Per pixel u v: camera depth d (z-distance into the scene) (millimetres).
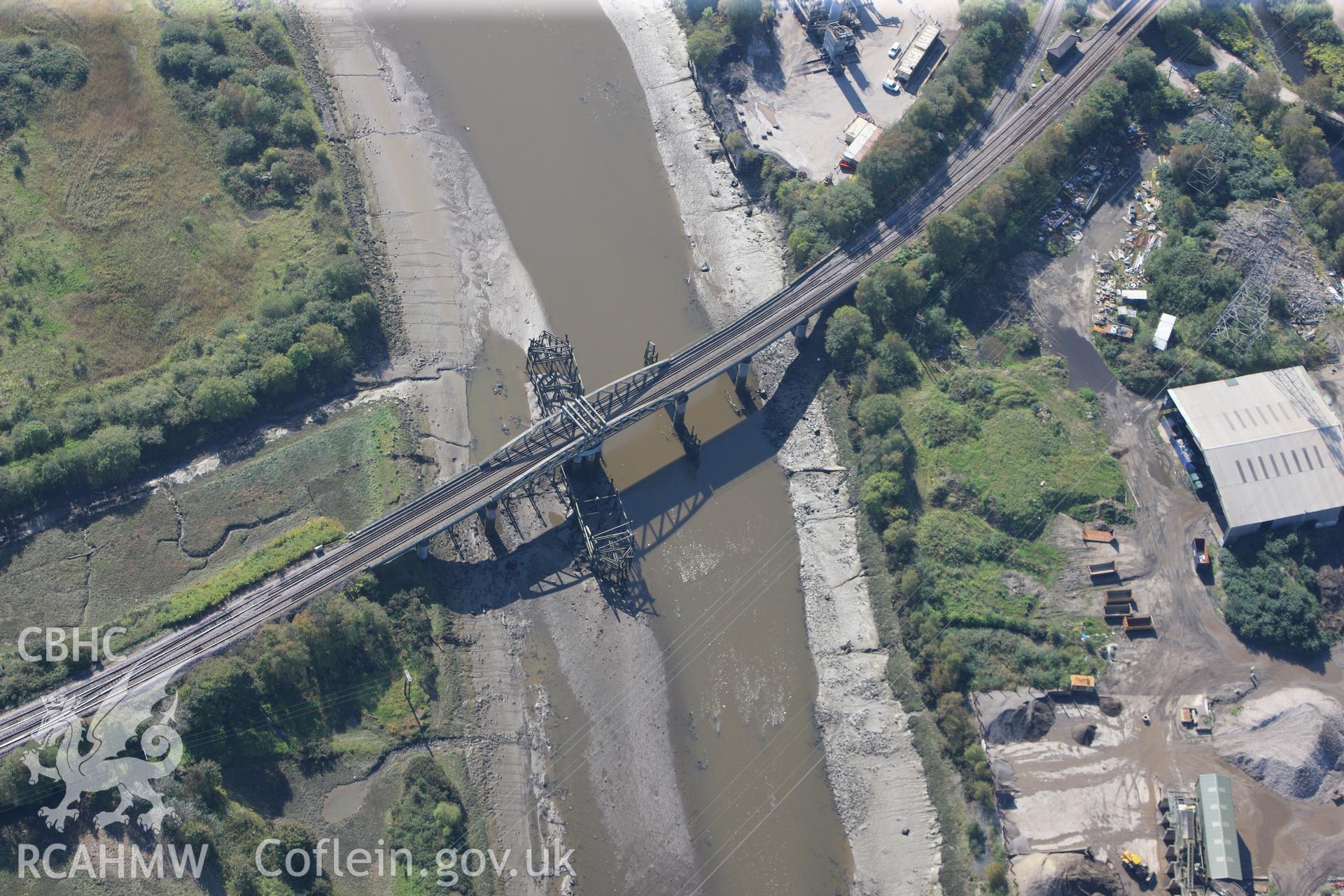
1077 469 187000
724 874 161875
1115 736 166750
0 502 173875
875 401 188250
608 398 188625
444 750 166625
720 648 177500
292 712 162750
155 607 168000
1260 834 159625
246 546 176625
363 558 172500
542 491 187750
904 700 171750
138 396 183625
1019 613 176625
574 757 168750
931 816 163625
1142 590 178875
